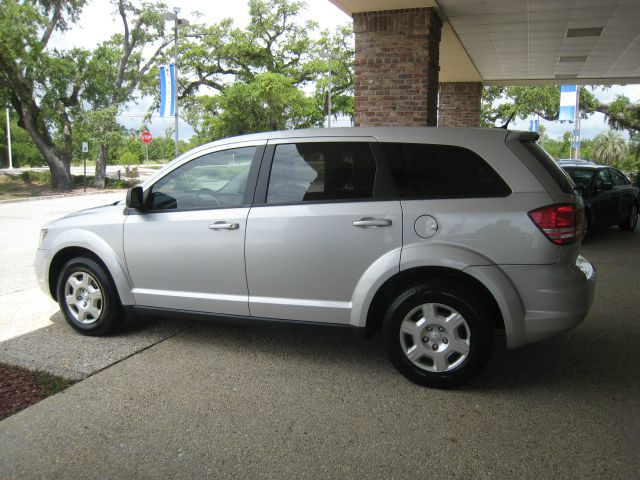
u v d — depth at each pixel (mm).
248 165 4324
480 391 3779
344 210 3914
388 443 3109
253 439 3162
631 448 3033
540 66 16000
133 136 31078
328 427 3295
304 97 34969
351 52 37469
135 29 31375
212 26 37438
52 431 3258
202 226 4336
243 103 34312
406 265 3754
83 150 27547
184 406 3572
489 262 3617
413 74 10172
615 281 7039
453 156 3799
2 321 5418
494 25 11602
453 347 3727
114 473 2842
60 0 28203
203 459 2965
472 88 18125
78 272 4910
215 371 4145
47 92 27328
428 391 3787
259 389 3830
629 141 58906
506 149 3725
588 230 10250
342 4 9844
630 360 4332
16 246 10273
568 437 3156
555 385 3871
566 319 3594
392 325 3840
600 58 14805
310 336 4934
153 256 4547
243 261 4211
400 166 3889
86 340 4832
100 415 3449
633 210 12062
